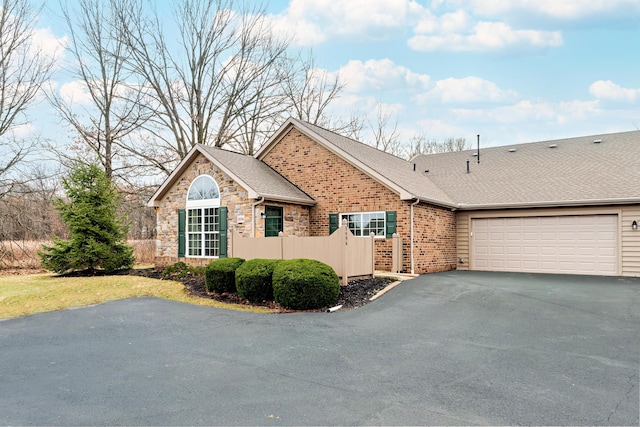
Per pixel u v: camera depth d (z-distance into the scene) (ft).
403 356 19.22
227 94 89.25
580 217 49.26
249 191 45.52
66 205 50.90
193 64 86.07
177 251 52.65
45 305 32.24
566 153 62.44
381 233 48.65
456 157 73.36
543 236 51.31
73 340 22.79
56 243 49.78
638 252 45.80
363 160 51.34
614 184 49.32
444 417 13.08
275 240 39.24
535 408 13.69
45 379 16.83
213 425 12.65
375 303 30.89
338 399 14.52
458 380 16.21
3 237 63.41
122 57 79.71
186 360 19.07
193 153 50.75
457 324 24.90
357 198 50.62
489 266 54.44
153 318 27.86
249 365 18.26
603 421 12.75
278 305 30.89
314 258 36.99
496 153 70.13
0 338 23.35
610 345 20.49
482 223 55.42
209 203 49.93
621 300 30.89
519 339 21.75
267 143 57.98
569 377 16.40
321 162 53.78
